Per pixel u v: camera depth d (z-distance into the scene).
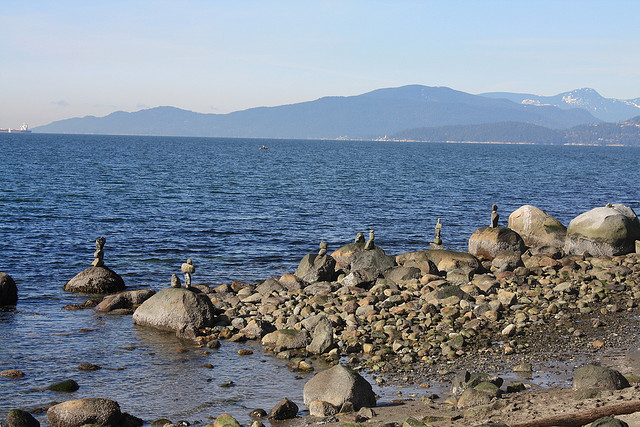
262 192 65.88
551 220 35.94
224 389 14.77
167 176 84.75
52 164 101.81
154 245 35.91
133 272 29.42
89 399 12.31
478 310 21.20
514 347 17.86
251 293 24.77
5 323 20.27
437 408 12.85
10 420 11.66
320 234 41.09
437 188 73.94
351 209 53.22
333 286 25.50
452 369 15.95
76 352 17.42
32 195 56.44
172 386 14.91
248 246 36.72
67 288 25.36
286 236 40.09
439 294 22.77
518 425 10.62
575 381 13.60
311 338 18.44
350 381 13.29
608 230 31.88
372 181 82.94
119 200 55.56
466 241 39.47
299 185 75.19
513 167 127.88
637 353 17.19
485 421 11.31
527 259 30.41
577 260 30.45
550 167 131.25
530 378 15.02
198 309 19.94
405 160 154.50
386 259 28.58
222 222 44.78
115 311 22.05
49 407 13.32
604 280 26.34
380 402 13.57
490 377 14.29
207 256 33.72
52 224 41.50
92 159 122.81
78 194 58.72
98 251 25.83
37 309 22.31
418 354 17.19
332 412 12.91
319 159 154.12
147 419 12.88
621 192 74.38
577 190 75.75
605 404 11.61
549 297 23.62
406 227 44.50
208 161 131.50
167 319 19.83
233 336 19.02
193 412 13.30
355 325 19.69
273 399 14.14
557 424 10.71
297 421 12.60
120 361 16.75
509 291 24.41
